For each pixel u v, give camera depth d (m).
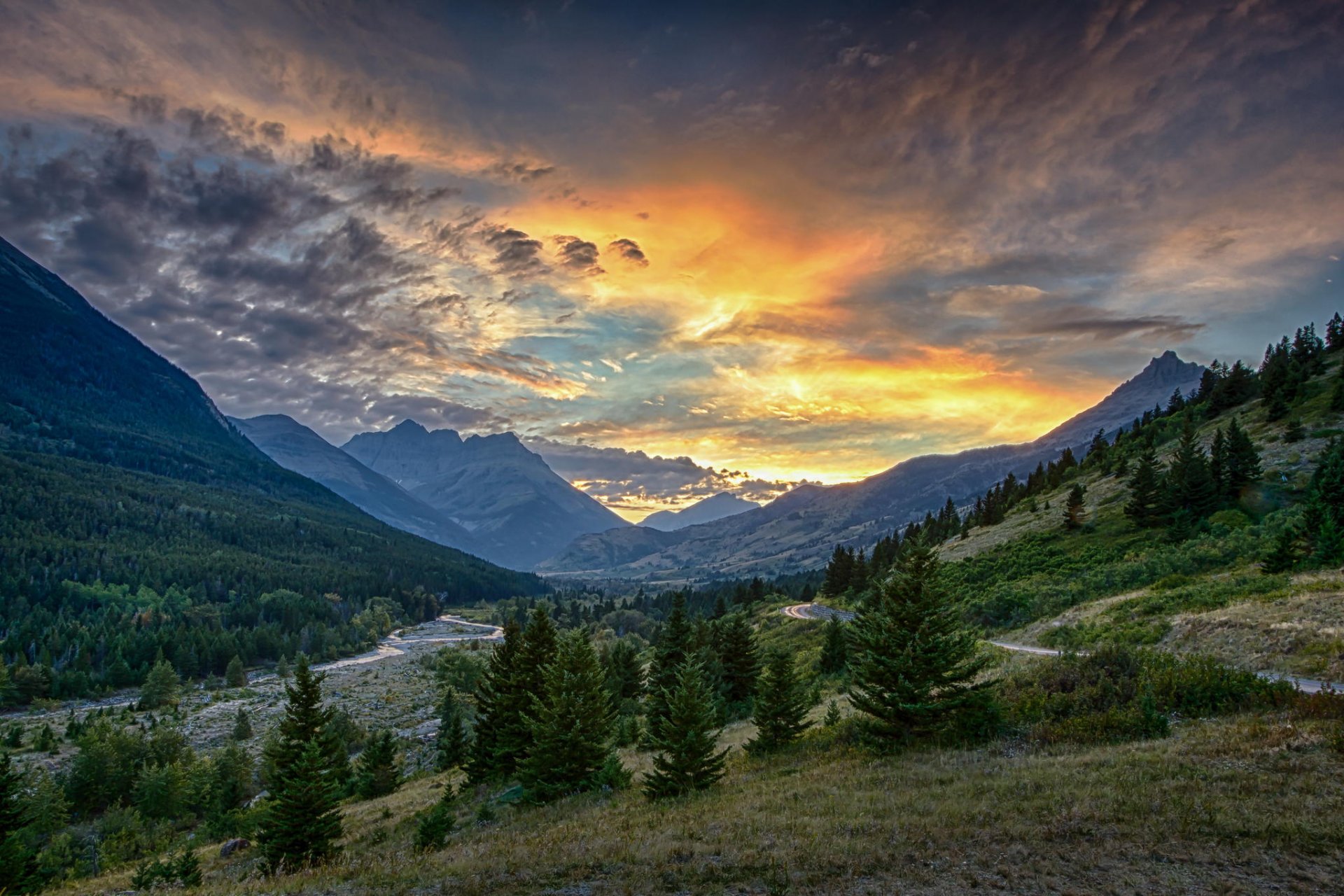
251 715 109.75
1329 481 60.94
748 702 56.22
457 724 62.81
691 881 15.67
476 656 137.50
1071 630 50.53
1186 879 13.59
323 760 31.88
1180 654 36.34
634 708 66.44
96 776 72.25
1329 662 30.00
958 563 96.25
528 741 40.25
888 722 28.94
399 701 114.12
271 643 167.00
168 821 66.75
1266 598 41.66
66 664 139.00
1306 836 14.73
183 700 122.94
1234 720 23.70
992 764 23.31
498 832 27.17
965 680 28.72
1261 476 81.38
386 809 42.03
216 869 37.66
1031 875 14.27
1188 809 16.61
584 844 20.12
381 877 19.17
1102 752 22.58
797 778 26.39
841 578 139.75
